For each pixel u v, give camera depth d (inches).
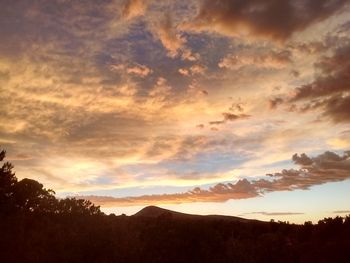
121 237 703.7
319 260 769.6
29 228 694.5
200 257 708.7
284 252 852.6
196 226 768.9
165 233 756.0
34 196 845.2
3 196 790.5
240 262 760.3
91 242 645.3
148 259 674.2
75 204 819.4
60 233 661.9
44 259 589.3
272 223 1259.8
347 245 760.3
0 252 572.7
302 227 1068.5
